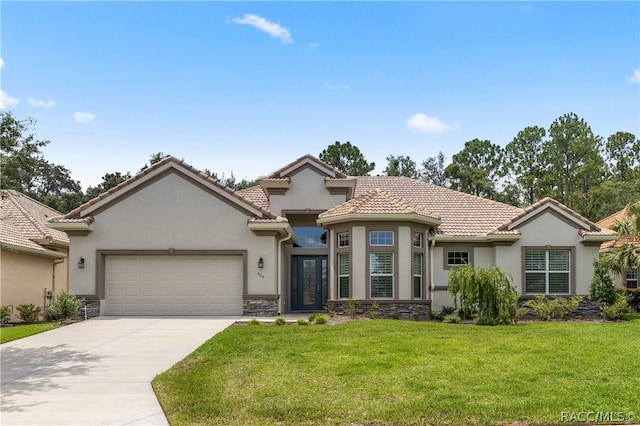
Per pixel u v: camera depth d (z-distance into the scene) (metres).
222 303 21.42
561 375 11.23
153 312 21.41
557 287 24.06
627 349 13.55
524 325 18.03
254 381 10.98
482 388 10.34
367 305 21.78
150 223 21.38
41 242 25.83
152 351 14.23
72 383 11.20
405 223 22.27
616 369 11.61
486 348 13.67
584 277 23.94
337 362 12.34
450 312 22.52
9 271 23.55
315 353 13.30
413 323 17.95
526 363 12.13
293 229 26.09
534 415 8.94
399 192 28.78
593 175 53.91
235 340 14.89
